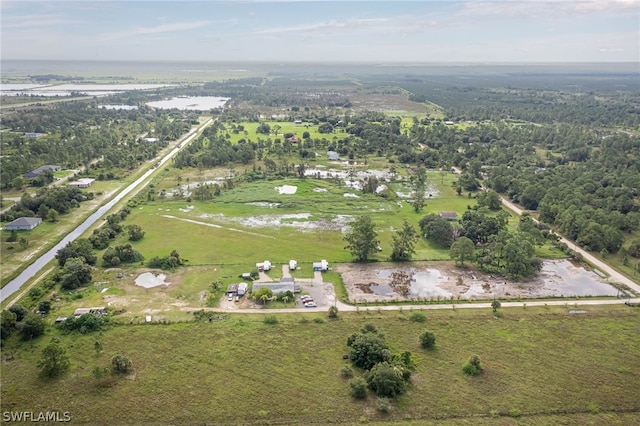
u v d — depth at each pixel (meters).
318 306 107.62
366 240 130.88
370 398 79.00
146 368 85.19
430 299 111.56
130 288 114.19
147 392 79.44
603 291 117.69
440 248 143.38
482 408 76.94
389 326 99.94
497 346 93.44
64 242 145.62
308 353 90.44
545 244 148.50
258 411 75.62
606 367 87.50
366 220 134.62
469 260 132.50
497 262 131.38
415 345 93.50
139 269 124.38
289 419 74.25
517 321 102.56
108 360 86.94
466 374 85.00
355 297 112.31
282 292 110.25
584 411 76.94
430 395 79.62
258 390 80.31
